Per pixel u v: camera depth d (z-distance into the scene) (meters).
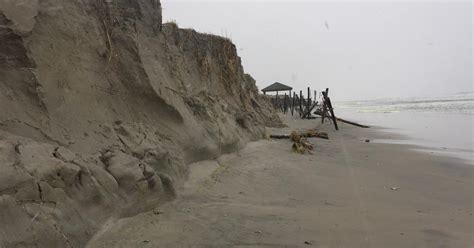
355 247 4.61
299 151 13.01
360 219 5.73
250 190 7.48
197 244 4.59
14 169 3.66
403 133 22.75
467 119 32.81
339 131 24.89
